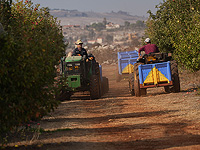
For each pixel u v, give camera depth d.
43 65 18.91
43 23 34.78
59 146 17.83
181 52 41.06
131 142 18.23
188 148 16.22
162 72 38.84
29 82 18.14
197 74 55.53
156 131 20.52
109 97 43.09
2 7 24.72
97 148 17.27
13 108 17.73
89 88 41.34
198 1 49.03
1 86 17.94
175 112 26.47
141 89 40.12
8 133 21.00
